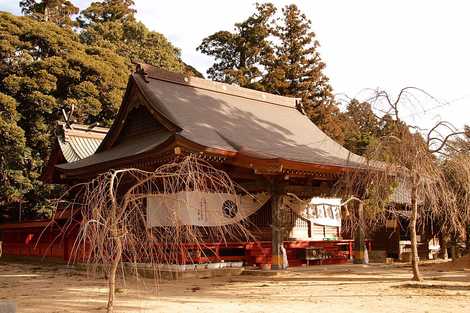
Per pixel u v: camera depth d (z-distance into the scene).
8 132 32.75
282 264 20.22
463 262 22.14
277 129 25.14
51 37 38.75
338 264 23.83
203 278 19.09
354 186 19.09
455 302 12.08
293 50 49.69
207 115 22.88
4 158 33.75
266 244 21.89
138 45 60.97
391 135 15.84
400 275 19.00
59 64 36.72
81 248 25.17
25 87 35.03
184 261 18.98
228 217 20.34
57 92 38.00
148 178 9.52
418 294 13.55
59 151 31.69
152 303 12.65
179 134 18.00
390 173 15.67
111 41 58.75
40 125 35.47
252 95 27.84
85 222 8.80
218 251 20.34
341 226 26.67
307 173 20.09
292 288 15.55
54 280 19.48
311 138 25.98
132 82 23.45
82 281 18.97
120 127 24.64
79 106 37.03
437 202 16.33
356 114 17.30
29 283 18.41
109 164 21.20
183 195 11.28
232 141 20.33
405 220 28.34
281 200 20.55
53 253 29.72
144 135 23.73
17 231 34.03
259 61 53.97
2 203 35.88
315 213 24.47
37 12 60.34
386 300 12.58
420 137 15.49
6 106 33.09
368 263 24.38
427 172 15.36
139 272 19.86
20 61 36.88
